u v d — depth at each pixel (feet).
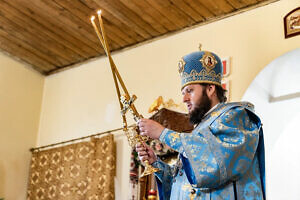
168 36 17.97
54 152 19.45
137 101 17.85
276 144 19.58
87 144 18.34
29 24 18.16
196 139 7.32
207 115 7.99
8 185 19.19
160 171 8.69
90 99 19.66
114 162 17.26
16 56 20.68
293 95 17.11
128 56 18.99
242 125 7.57
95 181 17.25
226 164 7.04
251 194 7.23
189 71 8.54
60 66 21.33
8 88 20.26
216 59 8.72
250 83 15.10
